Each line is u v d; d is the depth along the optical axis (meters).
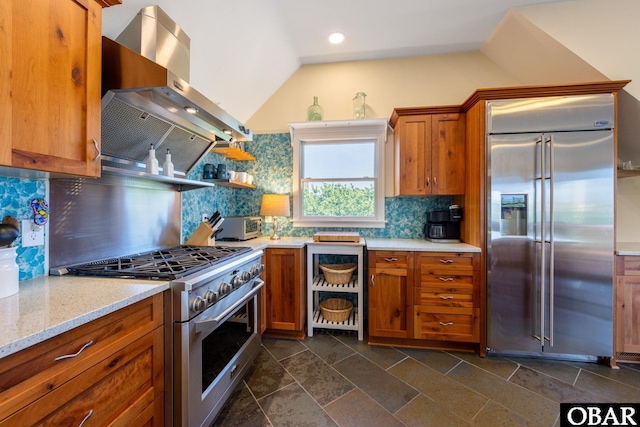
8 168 0.84
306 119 2.94
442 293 2.16
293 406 1.54
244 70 2.35
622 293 1.95
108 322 0.89
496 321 2.06
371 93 2.84
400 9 2.12
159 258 1.56
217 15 1.75
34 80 0.84
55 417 0.73
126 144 1.47
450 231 2.50
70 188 1.33
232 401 1.58
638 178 2.33
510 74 2.64
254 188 3.03
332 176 2.99
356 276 2.83
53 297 0.94
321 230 2.99
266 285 2.36
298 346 2.24
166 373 1.15
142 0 1.38
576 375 1.84
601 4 2.06
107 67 1.16
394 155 2.81
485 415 1.48
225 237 2.56
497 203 2.06
